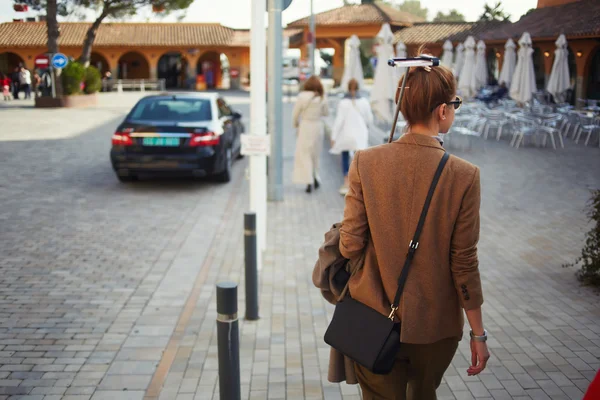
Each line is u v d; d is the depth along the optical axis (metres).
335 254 2.41
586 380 3.97
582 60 21.23
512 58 22.12
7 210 8.71
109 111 25.78
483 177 11.29
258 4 6.00
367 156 2.29
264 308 5.28
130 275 6.16
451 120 2.32
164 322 5.00
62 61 27.02
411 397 2.45
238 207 9.21
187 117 10.61
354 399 3.78
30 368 4.18
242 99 36.91
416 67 2.28
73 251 6.91
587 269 5.76
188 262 6.59
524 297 5.46
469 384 3.93
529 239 7.32
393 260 2.24
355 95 9.80
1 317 5.04
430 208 2.18
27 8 28.72
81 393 3.85
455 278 2.23
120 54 48.03
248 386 3.94
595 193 5.76
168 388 3.93
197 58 49.56
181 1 31.09
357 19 43.09
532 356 4.31
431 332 2.24
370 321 2.28
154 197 9.79
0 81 33.06
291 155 14.47
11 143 15.34
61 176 11.26
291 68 52.16
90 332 4.79
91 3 31.44
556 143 15.97
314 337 4.70
